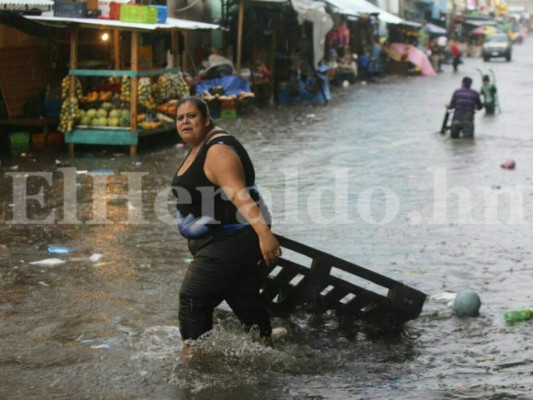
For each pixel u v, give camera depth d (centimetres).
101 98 1616
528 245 896
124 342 596
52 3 1488
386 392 511
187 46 2567
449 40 7644
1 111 1694
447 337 614
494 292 722
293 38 3134
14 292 709
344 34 4034
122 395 507
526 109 2683
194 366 546
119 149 1650
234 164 523
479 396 504
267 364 553
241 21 2612
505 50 6431
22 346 588
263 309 577
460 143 1816
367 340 611
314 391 512
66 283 737
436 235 944
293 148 1714
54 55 1806
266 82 2850
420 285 741
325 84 3098
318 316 664
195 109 541
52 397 504
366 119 2359
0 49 1653
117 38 1720
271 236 521
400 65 4841
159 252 850
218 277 538
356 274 626
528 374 543
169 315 655
